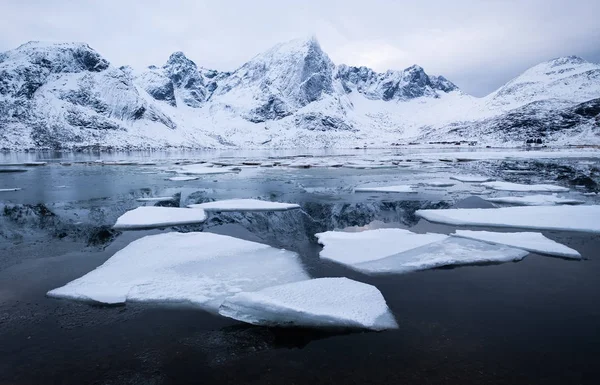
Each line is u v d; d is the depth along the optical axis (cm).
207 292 891
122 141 15575
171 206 2258
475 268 1064
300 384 560
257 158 8231
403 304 831
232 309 778
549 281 961
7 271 1072
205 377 582
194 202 2402
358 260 1119
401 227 1625
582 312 786
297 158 8006
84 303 844
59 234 1534
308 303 790
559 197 2359
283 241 1405
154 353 650
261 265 1078
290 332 718
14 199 2520
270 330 727
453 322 746
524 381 561
